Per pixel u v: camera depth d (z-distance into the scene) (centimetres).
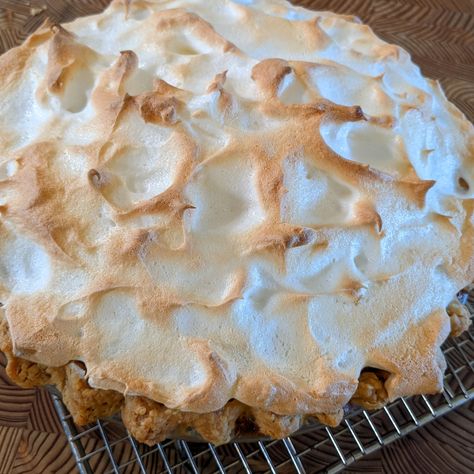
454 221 29
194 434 25
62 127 27
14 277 24
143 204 25
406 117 30
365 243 26
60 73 28
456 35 48
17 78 29
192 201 25
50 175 25
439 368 26
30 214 25
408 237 27
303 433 30
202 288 24
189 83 29
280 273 25
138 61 29
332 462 30
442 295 27
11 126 28
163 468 29
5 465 30
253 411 24
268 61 29
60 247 24
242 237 25
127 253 24
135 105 27
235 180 26
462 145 32
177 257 24
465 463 32
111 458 27
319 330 25
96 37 31
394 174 28
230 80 29
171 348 23
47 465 30
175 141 26
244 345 24
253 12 32
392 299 26
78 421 25
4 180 26
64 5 45
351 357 25
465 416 33
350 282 25
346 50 32
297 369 24
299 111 27
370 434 31
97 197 25
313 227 26
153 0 34
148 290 24
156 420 23
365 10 49
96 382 23
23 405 31
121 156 26
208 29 30
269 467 29
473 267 28
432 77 46
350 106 29
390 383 25
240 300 24
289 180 26
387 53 33
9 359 25
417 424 30
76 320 23
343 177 27
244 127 27
